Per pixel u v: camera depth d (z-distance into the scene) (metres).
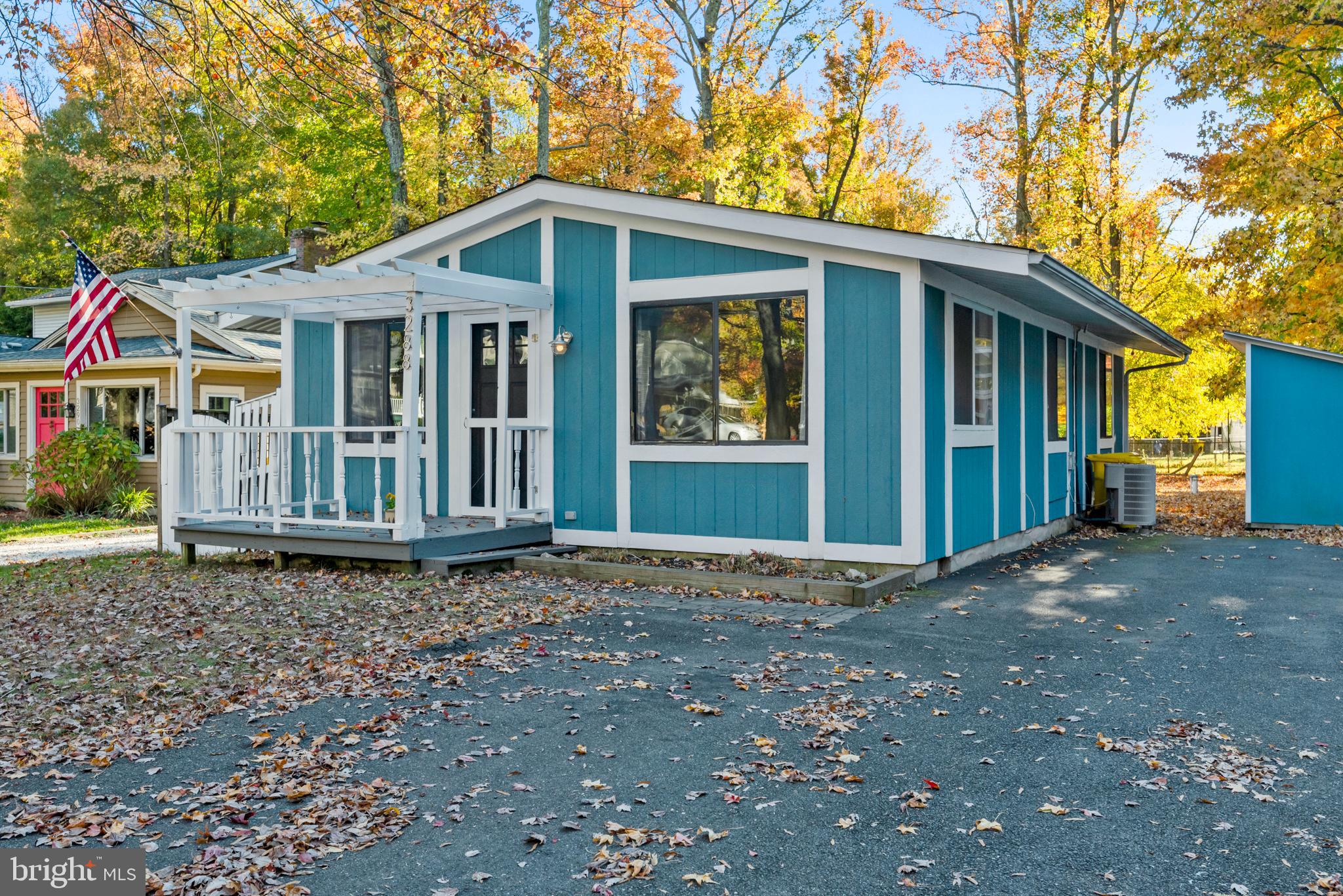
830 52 27.31
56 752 4.78
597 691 5.67
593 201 10.26
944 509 9.53
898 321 8.90
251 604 8.35
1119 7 24.03
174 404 18.19
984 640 6.90
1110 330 14.85
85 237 29.28
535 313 10.84
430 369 11.42
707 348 9.87
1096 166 24.06
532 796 4.13
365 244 24.36
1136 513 14.56
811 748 4.70
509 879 3.39
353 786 4.26
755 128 26.77
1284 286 20.23
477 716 5.21
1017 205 25.80
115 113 8.59
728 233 9.71
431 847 3.65
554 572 9.64
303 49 7.61
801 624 7.43
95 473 18.36
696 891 3.31
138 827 3.87
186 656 6.64
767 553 9.55
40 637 7.39
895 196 33.56
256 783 4.30
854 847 3.63
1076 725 5.03
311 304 11.51
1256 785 4.20
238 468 11.88
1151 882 3.34
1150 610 7.98
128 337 20.17
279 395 12.27
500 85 11.43
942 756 4.58
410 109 20.97
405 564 9.55
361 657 6.46
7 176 29.23
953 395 9.75
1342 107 19.53
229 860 3.53
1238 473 28.91
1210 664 6.25
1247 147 19.20
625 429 10.28
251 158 27.64
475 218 10.98
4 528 16.44
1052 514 13.52
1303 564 10.57
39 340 24.52
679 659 6.39
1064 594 8.70
